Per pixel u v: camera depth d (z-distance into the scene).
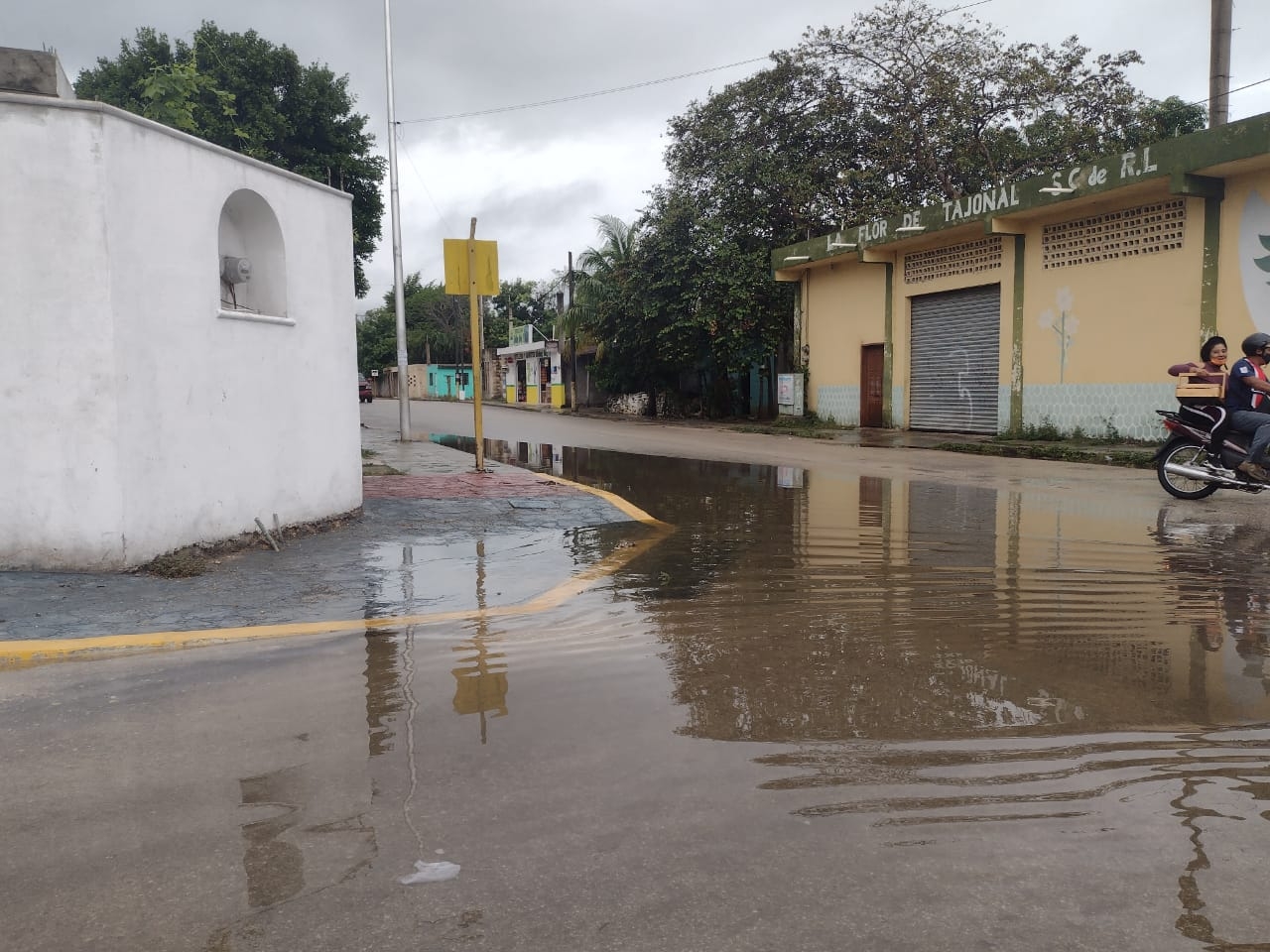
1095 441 16.70
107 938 2.22
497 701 3.83
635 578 6.20
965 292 20.23
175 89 13.10
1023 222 18.33
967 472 13.04
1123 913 2.27
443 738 3.43
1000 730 3.43
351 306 8.32
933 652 4.44
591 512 9.10
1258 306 14.44
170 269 6.12
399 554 6.96
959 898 2.34
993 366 19.52
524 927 2.24
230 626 4.93
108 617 5.02
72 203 5.54
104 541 5.77
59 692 3.99
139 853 2.62
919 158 26.06
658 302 28.02
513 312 64.06
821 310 24.86
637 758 3.22
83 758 3.29
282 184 7.27
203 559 6.34
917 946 2.15
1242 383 9.14
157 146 5.96
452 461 13.98
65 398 5.68
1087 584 5.87
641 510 9.38
